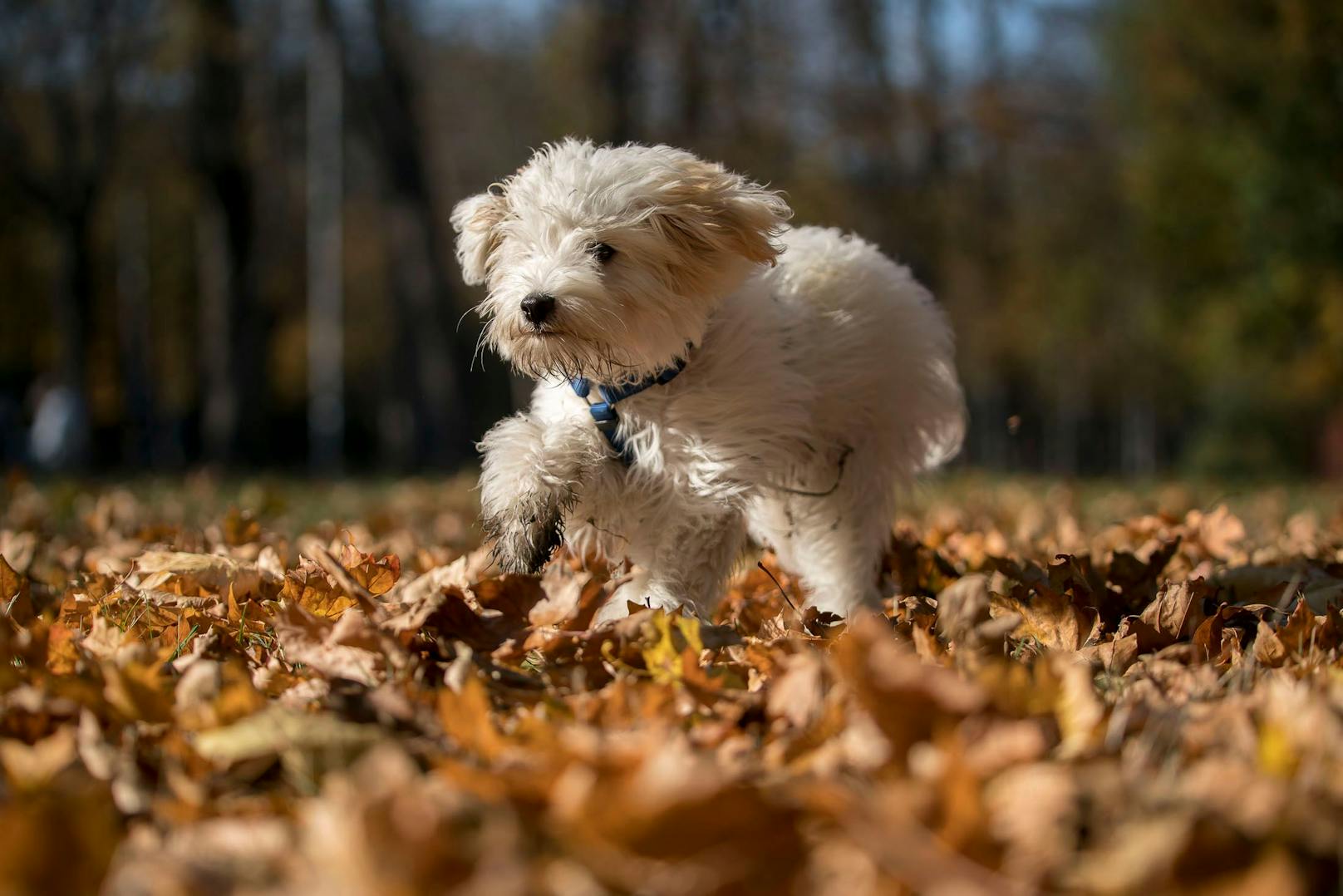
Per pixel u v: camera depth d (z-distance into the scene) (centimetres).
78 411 2889
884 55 3256
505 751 265
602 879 204
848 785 236
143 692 296
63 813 207
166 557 504
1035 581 491
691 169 491
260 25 3114
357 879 194
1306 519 816
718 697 315
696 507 463
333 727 266
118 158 3256
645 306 463
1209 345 2795
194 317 4444
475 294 3647
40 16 2897
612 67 3170
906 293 580
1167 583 504
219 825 224
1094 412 6675
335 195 3139
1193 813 208
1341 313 2548
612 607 470
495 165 3834
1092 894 197
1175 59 2712
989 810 219
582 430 476
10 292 3994
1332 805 221
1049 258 4319
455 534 898
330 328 3180
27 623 453
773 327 491
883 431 562
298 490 1664
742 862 209
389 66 3080
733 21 3170
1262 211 2578
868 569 564
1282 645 373
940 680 247
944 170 3525
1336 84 2455
